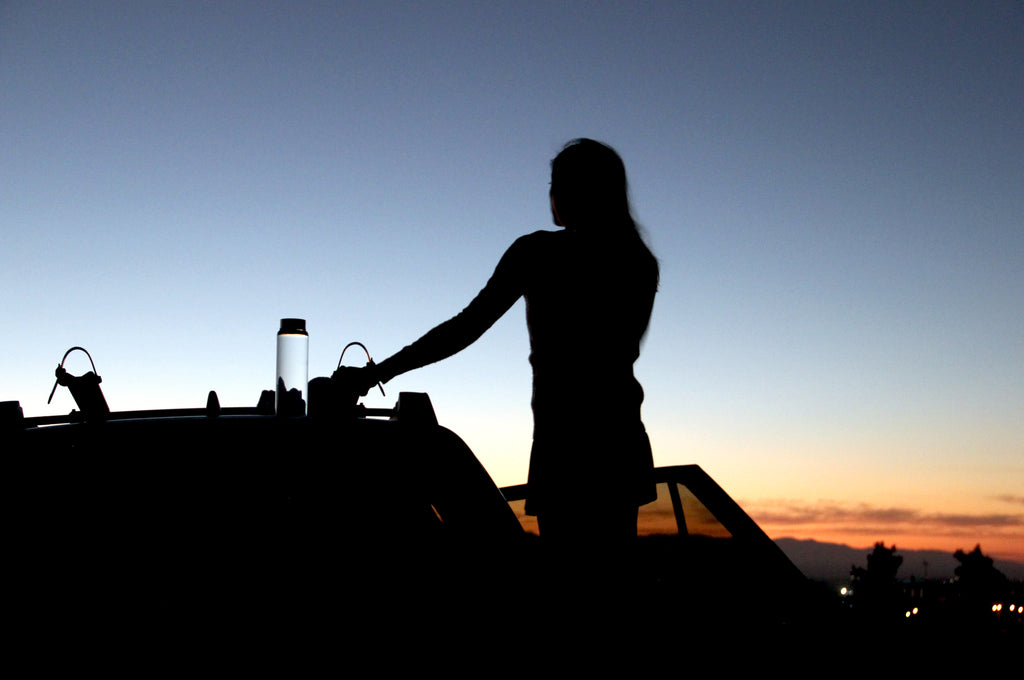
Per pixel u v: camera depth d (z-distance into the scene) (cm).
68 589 173
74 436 197
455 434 219
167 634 173
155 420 211
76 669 165
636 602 231
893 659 262
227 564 183
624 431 240
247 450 198
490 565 194
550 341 244
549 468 238
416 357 245
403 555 192
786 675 257
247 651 175
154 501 187
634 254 255
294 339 226
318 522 192
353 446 204
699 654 242
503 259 253
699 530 298
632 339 249
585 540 232
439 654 182
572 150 259
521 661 182
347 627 181
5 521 178
